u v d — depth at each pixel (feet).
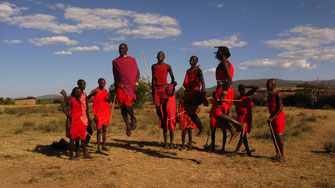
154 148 26.91
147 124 51.34
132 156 23.09
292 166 19.33
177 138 34.14
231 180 16.25
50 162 20.53
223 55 20.54
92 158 22.18
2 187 14.90
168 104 26.11
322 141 29.09
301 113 61.05
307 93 91.04
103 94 25.04
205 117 60.39
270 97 21.12
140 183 15.67
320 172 17.67
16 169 18.43
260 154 23.73
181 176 17.13
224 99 20.15
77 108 21.47
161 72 25.48
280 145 20.97
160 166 19.66
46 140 30.76
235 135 20.68
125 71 23.34
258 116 59.36
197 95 24.36
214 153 24.52
